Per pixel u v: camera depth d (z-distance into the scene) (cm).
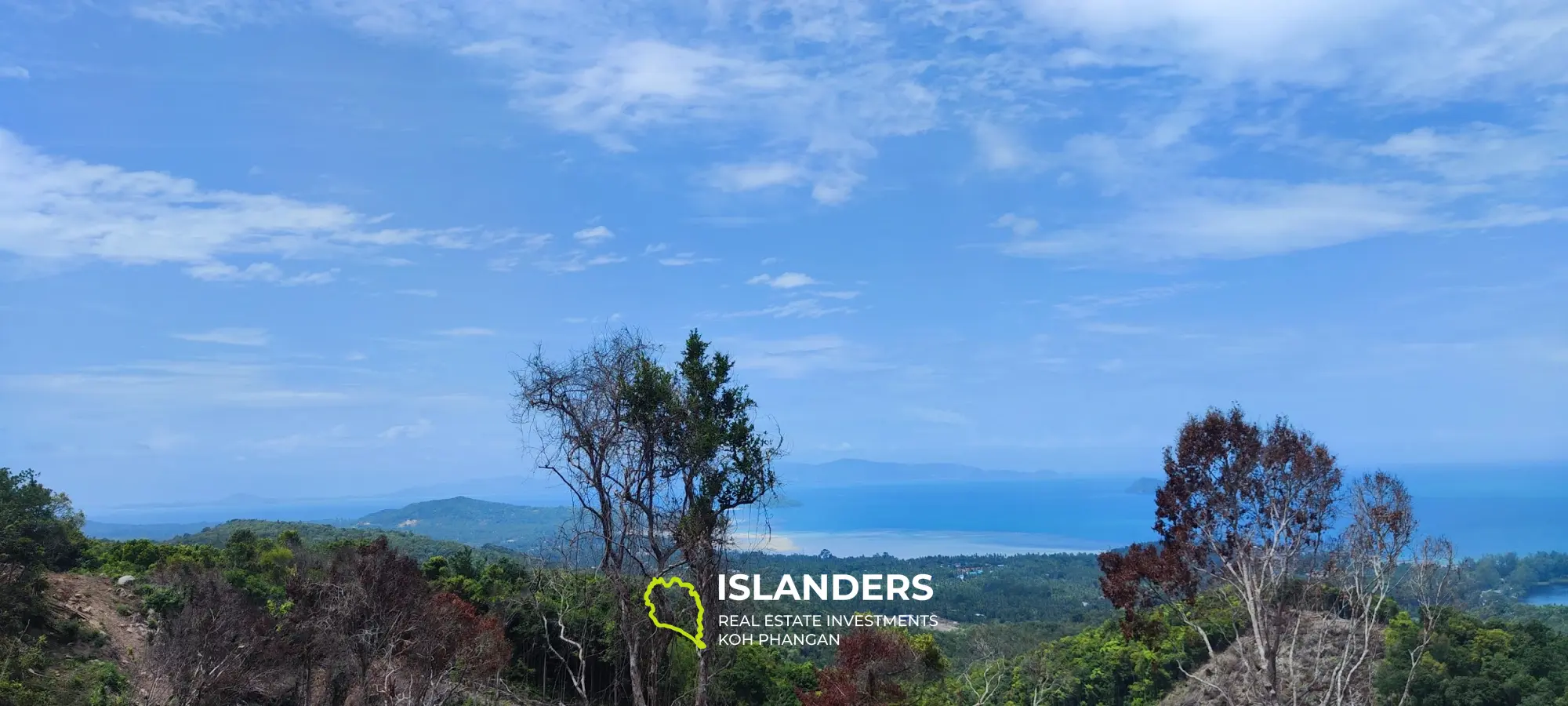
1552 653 3766
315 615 3138
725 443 2302
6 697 2648
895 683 3569
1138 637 3100
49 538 3862
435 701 2958
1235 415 2883
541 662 3603
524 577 4428
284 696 3250
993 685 4403
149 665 3148
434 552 6525
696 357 2370
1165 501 2944
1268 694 2775
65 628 3294
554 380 2286
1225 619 4150
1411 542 2905
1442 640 3781
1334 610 3472
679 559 2259
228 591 3353
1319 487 2817
